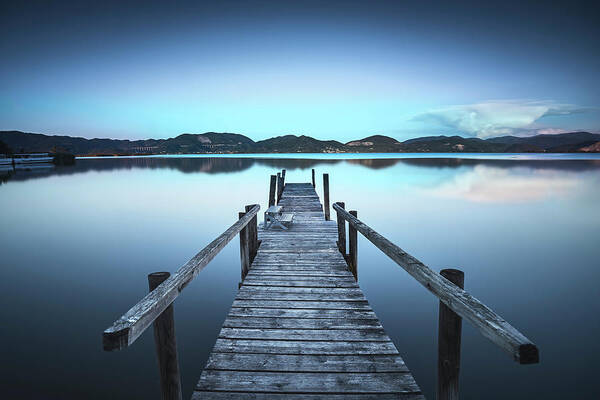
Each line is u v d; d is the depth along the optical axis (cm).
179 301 549
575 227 1065
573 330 441
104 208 1498
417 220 1191
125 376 349
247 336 291
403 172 3700
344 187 2298
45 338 420
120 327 131
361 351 267
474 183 2503
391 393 219
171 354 194
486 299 536
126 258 771
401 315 498
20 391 321
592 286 580
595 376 352
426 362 387
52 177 3359
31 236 989
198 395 217
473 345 418
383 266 718
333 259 518
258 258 523
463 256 766
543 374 357
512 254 780
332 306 352
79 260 753
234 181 2758
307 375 237
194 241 930
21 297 545
